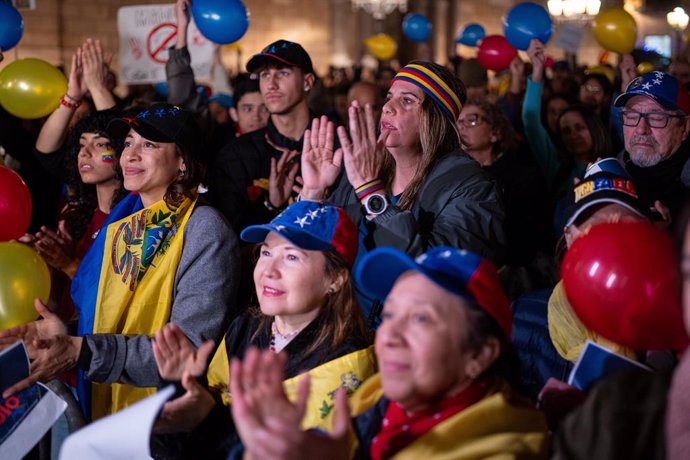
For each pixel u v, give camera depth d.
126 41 5.82
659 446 1.41
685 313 1.39
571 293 1.85
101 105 4.25
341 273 2.29
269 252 2.30
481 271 1.72
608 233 1.81
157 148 2.89
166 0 13.49
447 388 1.73
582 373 2.03
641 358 2.11
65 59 13.12
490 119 4.38
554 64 8.55
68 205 3.62
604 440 1.43
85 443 1.82
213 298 2.76
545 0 14.61
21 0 5.92
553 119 5.98
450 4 18.42
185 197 2.88
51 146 4.21
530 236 4.23
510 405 1.74
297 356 2.26
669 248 1.76
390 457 1.73
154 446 2.19
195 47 6.02
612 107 4.67
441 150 2.98
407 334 1.70
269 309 2.27
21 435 2.53
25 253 2.74
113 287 2.85
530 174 4.37
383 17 17.80
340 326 2.27
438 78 2.97
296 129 4.11
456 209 2.82
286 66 4.04
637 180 3.43
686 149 3.39
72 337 2.58
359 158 2.85
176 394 2.17
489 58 7.08
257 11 16.41
